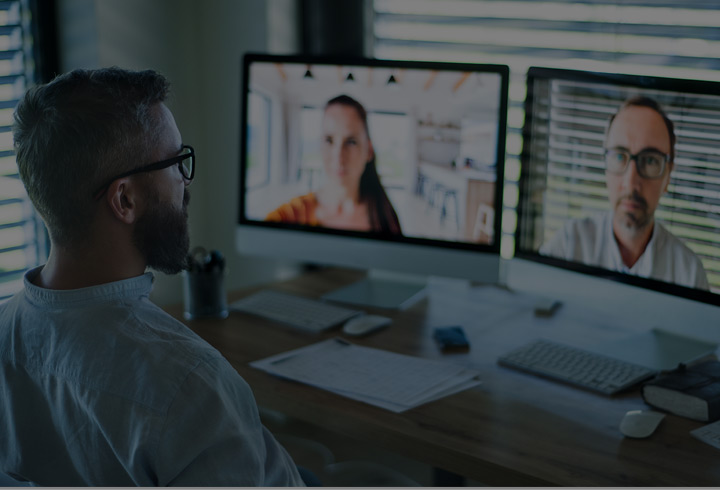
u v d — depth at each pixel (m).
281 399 1.33
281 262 2.46
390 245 1.79
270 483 0.92
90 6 2.11
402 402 1.28
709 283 1.35
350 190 1.81
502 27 2.16
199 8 2.38
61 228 0.89
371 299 1.83
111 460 0.87
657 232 1.42
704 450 1.14
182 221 0.97
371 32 2.36
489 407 1.28
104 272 0.90
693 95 1.34
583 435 1.19
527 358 1.45
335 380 1.37
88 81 0.88
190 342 0.87
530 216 1.64
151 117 0.91
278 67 1.83
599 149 1.49
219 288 1.72
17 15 2.16
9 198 2.17
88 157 0.86
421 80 1.70
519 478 1.08
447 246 1.73
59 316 0.88
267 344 1.56
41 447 0.93
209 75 2.41
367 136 1.77
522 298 1.87
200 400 0.83
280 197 1.89
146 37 2.25
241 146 1.91
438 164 1.71
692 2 1.91
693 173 1.35
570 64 2.09
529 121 1.61
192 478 0.82
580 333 1.62
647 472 1.08
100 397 0.84
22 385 0.92
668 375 1.32
